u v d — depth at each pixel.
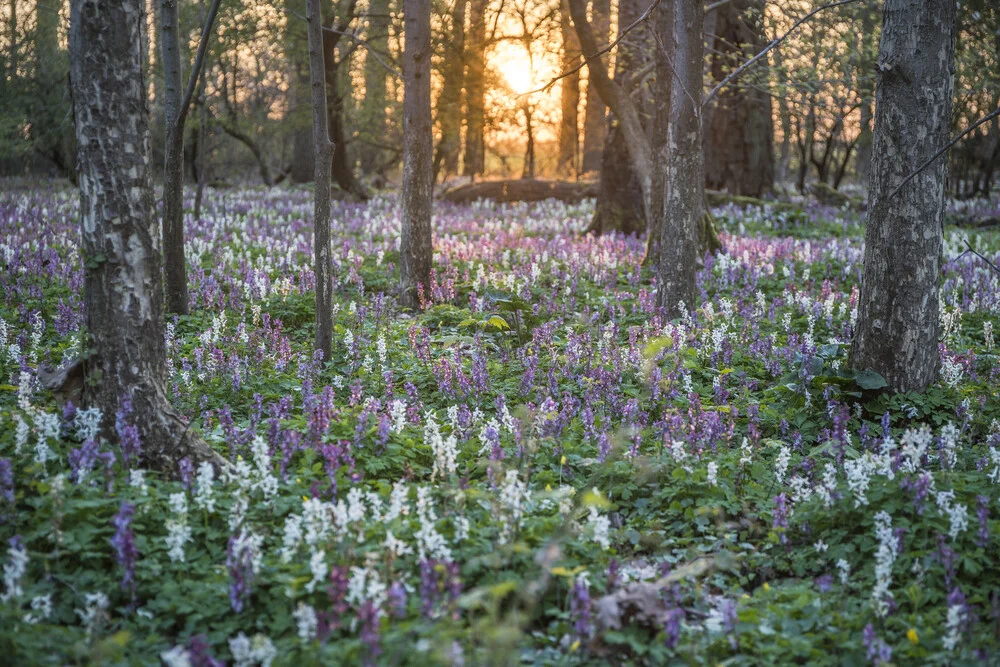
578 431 7.66
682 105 11.61
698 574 5.50
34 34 23.55
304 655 4.17
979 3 14.53
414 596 4.77
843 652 4.64
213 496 5.62
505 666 4.06
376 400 7.06
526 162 38.34
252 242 18.06
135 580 4.91
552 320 11.48
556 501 6.05
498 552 5.05
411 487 6.17
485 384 8.52
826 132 34.03
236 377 8.28
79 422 6.08
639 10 18.14
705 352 9.97
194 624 4.67
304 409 7.45
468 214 26.02
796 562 5.77
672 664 4.54
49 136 24.23
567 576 5.02
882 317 8.21
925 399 8.07
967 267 15.05
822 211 26.09
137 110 6.16
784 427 7.73
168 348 9.14
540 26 19.20
